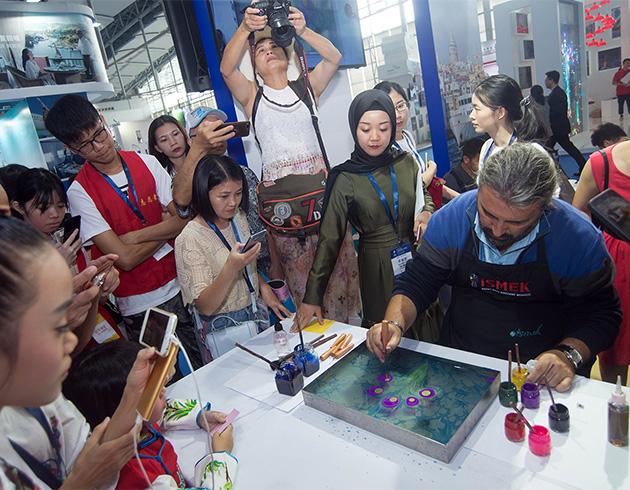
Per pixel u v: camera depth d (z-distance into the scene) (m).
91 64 3.96
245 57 2.01
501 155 1.02
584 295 1.15
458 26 3.31
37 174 1.65
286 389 1.22
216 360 1.50
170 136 2.24
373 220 1.81
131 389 0.74
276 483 0.91
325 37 2.25
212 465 0.94
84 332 1.21
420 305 1.37
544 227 1.11
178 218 1.87
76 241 1.49
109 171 1.86
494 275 1.22
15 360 0.51
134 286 1.91
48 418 0.77
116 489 0.82
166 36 9.97
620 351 1.66
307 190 1.88
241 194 1.63
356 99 1.79
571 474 0.81
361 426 1.04
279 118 2.03
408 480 0.86
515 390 1.02
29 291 0.50
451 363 1.17
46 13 3.64
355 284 2.22
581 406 0.98
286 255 2.07
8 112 3.46
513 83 2.00
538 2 5.67
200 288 1.54
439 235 1.31
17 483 0.64
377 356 1.23
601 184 1.58
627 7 6.03
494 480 0.83
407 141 2.38
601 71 6.52
